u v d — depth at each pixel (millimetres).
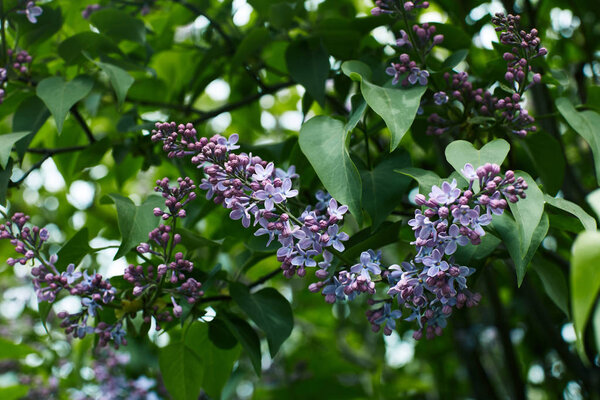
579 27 924
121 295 621
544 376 1064
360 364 1273
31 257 591
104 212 1138
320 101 700
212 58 810
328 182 554
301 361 1140
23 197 1270
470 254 573
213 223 866
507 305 1112
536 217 516
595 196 417
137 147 760
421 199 509
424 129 717
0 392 897
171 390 679
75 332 597
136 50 830
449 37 688
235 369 932
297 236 529
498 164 529
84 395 980
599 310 405
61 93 646
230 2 842
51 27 723
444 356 1220
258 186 542
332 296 541
